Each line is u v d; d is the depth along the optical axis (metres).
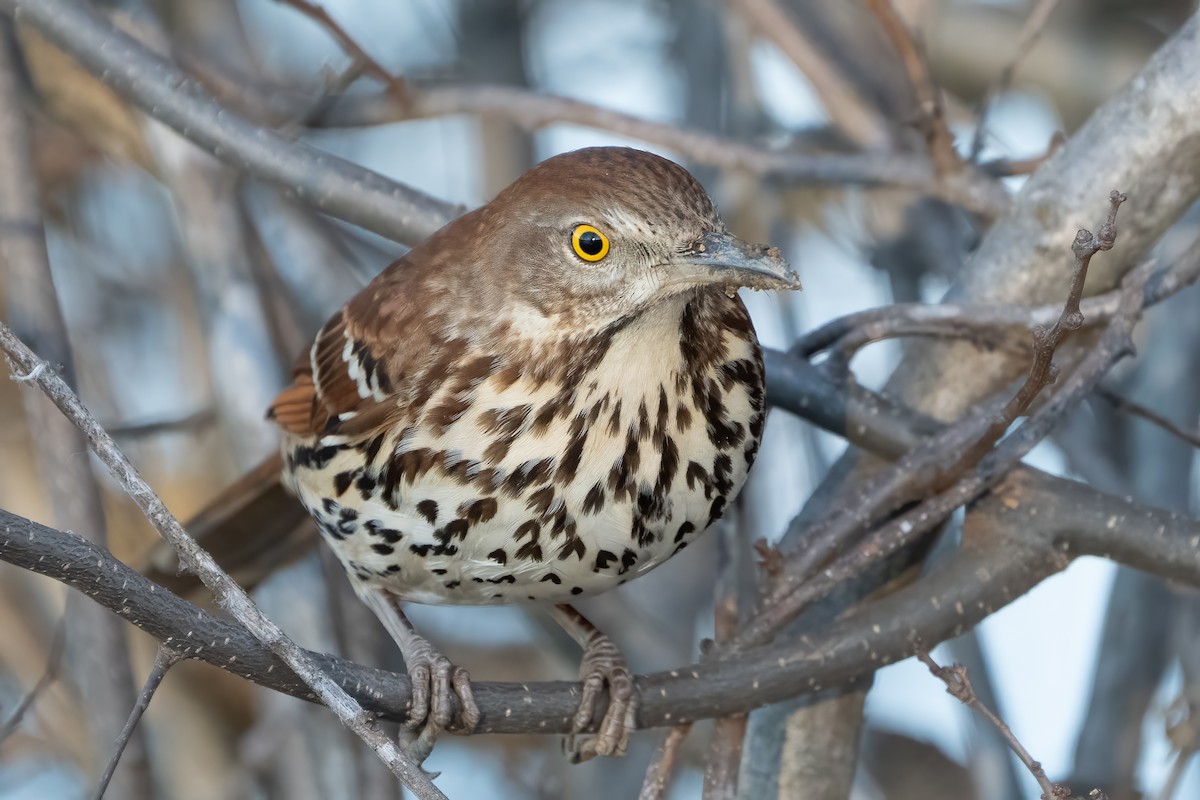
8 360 6.66
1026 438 7.97
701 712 8.01
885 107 13.27
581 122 11.16
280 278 12.91
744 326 8.38
